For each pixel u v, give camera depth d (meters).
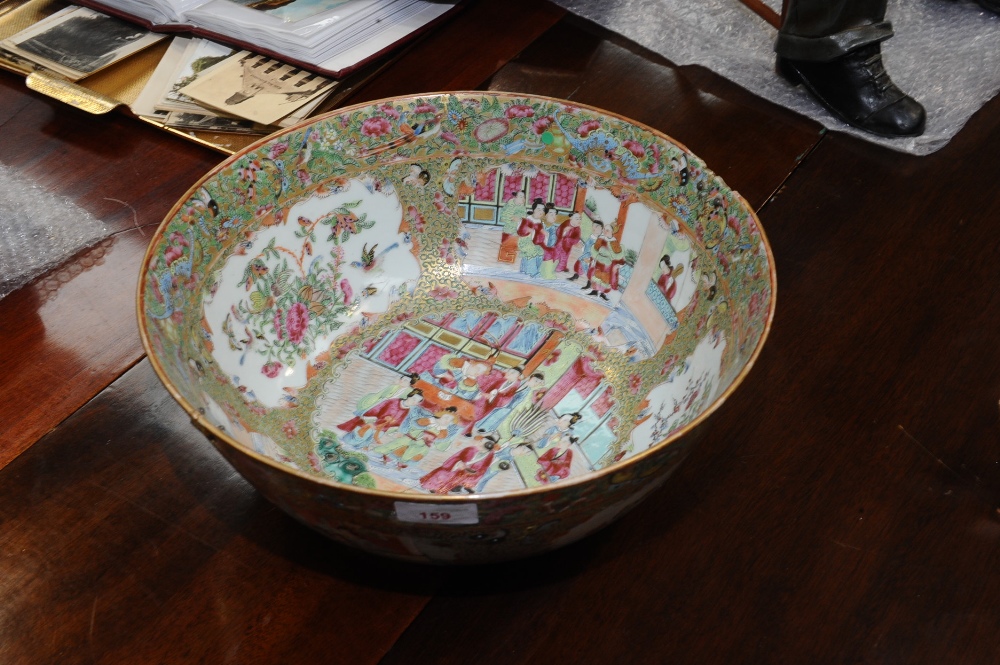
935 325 0.93
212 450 0.80
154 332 0.70
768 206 1.08
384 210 0.94
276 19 1.20
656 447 0.56
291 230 0.89
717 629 0.69
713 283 0.79
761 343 0.64
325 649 0.67
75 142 1.15
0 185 1.07
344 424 0.84
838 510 0.77
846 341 0.92
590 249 0.93
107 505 0.76
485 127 0.91
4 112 1.20
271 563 0.72
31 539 0.74
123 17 1.30
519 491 0.54
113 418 0.83
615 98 1.22
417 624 0.69
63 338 0.91
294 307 0.89
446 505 0.54
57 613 0.69
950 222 1.06
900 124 1.17
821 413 0.85
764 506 0.77
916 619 0.69
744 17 1.37
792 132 1.18
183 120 1.15
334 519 0.58
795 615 0.70
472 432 0.83
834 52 1.16
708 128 1.18
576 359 0.89
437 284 0.96
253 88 1.16
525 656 0.67
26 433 0.82
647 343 0.86
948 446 0.82
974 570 0.72
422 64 1.25
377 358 0.90
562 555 0.73
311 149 0.88
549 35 1.32
